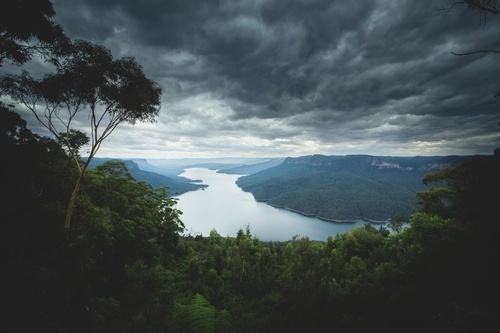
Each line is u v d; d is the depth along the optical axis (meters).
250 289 20.67
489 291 6.48
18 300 7.07
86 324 8.53
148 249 26.16
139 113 14.02
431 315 6.63
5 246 11.80
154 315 12.34
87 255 13.20
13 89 11.90
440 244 11.12
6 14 9.66
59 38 11.22
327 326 8.00
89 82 11.99
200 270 26.56
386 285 10.52
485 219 8.77
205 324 7.77
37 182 14.99
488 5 6.47
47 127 13.42
